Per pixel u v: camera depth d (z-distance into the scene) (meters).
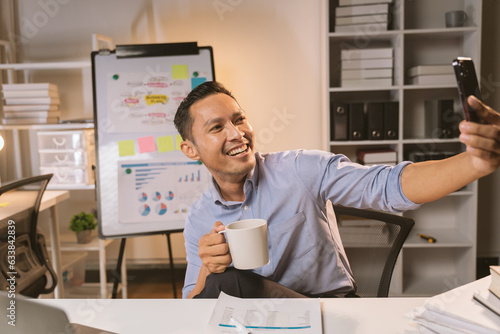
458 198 3.09
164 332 0.95
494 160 0.83
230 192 1.39
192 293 1.26
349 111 2.85
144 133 2.57
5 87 2.95
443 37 2.97
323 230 1.37
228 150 1.29
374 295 1.38
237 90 3.30
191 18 3.27
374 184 1.18
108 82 2.58
